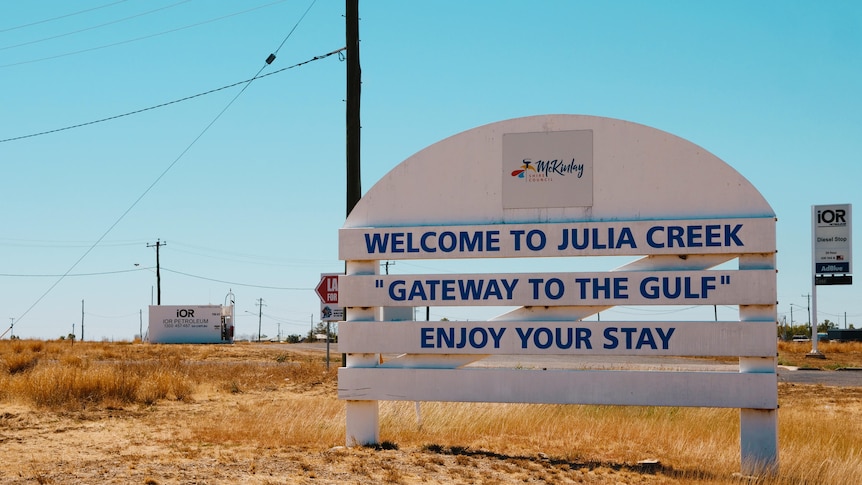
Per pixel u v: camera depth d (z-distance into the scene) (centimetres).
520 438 1324
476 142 1174
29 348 4309
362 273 1199
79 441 1277
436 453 1127
